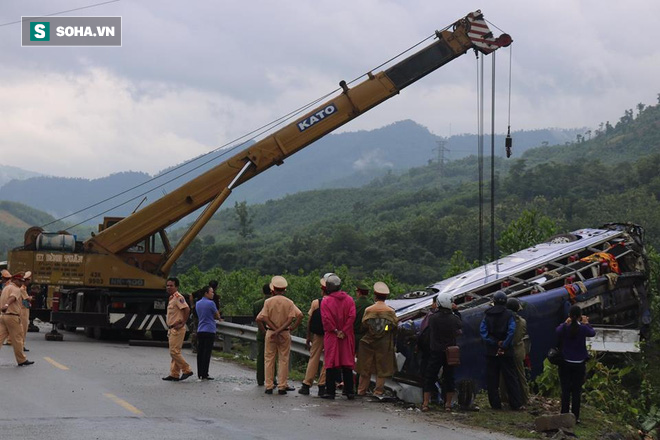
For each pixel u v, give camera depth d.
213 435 9.12
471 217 132.38
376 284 12.61
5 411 10.11
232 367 16.28
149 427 9.43
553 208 147.88
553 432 10.32
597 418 11.58
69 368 14.64
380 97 20.59
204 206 22.03
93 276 20.66
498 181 191.75
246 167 20.84
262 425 9.93
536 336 14.23
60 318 20.50
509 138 18.50
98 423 9.54
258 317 12.74
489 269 17.38
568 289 14.84
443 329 11.69
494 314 11.79
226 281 44.03
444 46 20.22
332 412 11.20
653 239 123.94
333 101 20.75
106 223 22.16
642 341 16.95
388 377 12.52
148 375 14.20
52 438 8.59
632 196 147.88
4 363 15.08
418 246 123.00
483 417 11.14
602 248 17.89
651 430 13.34
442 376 11.88
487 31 19.91
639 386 16.19
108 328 20.78
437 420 10.98
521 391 11.90
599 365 14.16
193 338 18.78
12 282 14.91
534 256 17.77
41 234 20.69
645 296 16.92
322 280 13.05
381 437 9.49
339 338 12.38
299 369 17.00
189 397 11.91
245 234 162.75
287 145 20.84
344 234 119.56
